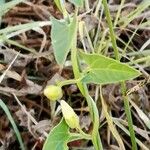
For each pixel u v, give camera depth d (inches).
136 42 11.3
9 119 9.2
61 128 5.7
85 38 10.6
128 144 9.9
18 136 9.2
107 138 9.8
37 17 11.4
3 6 10.0
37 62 10.4
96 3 11.2
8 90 9.9
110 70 5.3
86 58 5.4
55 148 5.6
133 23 11.3
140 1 11.8
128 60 10.7
